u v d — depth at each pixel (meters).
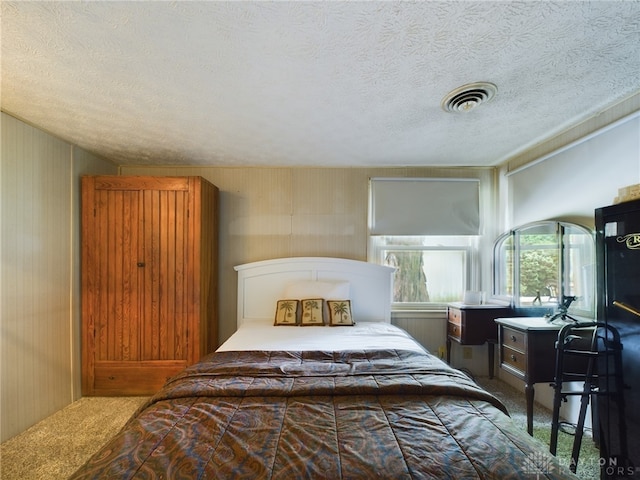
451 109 1.98
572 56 1.46
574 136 2.27
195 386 1.50
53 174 2.46
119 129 2.33
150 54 1.44
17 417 2.14
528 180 2.78
